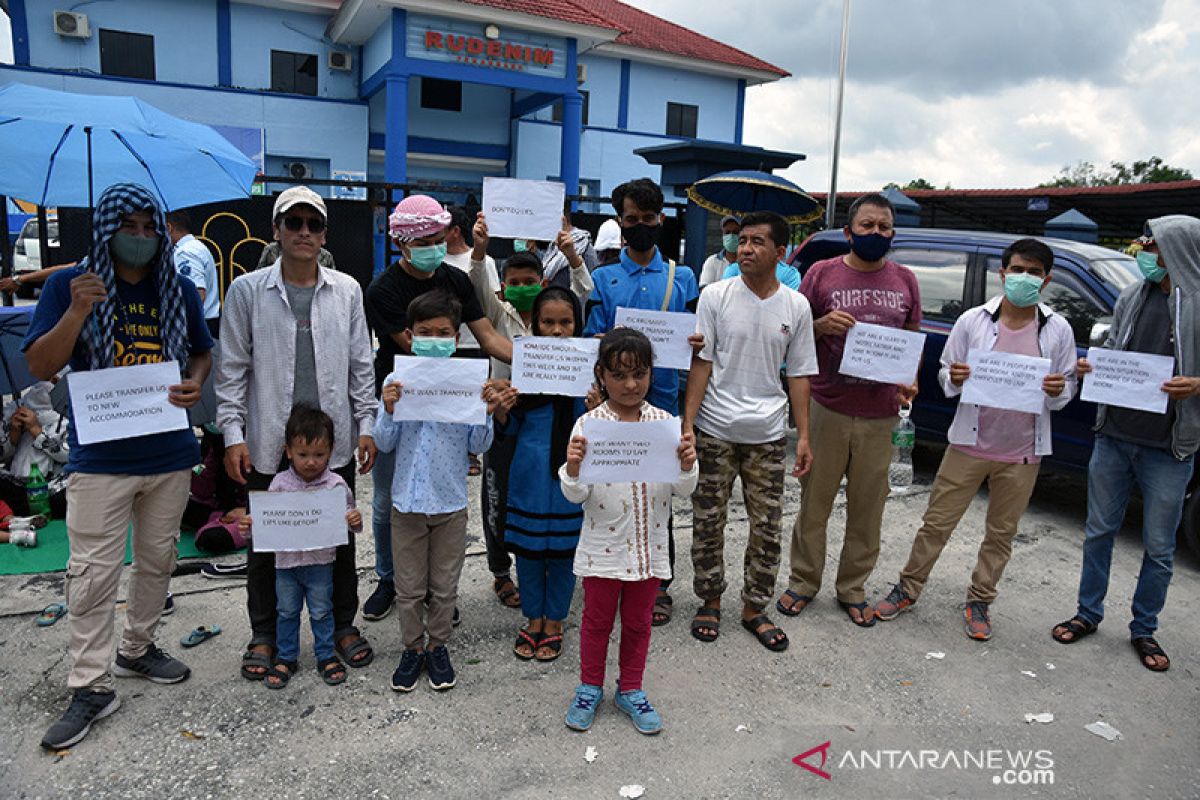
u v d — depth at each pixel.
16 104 3.50
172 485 3.00
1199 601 4.29
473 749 2.82
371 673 3.27
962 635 3.83
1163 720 3.19
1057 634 3.80
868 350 3.56
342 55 18.08
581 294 3.97
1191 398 3.40
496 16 15.64
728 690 3.27
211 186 4.07
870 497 3.79
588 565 2.92
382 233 7.98
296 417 3.05
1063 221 10.94
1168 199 11.73
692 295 3.85
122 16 16.58
